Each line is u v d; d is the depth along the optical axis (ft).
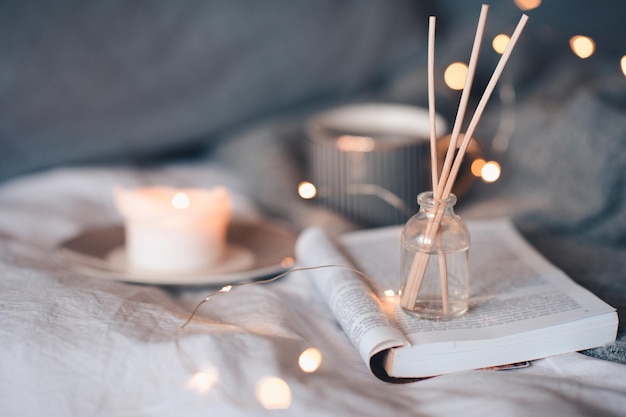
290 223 3.03
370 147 2.85
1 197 3.19
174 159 3.76
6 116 3.37
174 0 3.51
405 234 2.09
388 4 3.73
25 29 3.35
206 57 3.59
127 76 3.50
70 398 1.87
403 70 3.83
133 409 1.84
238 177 3.43
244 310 2.21
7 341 1.98
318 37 3.67
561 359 2.06
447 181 2.02
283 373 1.87
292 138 3.49
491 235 2.56
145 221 2.47
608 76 3.32
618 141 2.64
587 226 2.68
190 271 2.49
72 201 3.12
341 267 2.25
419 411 1.85
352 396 1.84
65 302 2.10
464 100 1.92
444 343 1.97
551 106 3.18
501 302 2.15
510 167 3.05
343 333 2.21
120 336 1.96
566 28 3.80
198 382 1.83
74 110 3.45
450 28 4.01
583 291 2.16
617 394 1.91
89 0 3.42
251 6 3.58
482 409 1.82
